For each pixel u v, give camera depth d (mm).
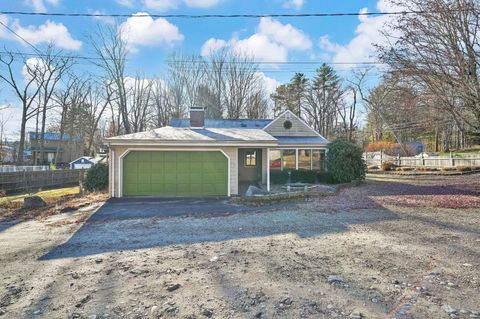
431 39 10086
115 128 34875
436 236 6250
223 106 36844
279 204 10891
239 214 9164
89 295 3699
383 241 5906
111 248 5777
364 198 11727
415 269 4398
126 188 13156
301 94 44625
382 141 41625
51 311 3318
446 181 18047
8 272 4555
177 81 35844
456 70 9961
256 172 18469
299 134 20500
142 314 3219
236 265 4680
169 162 13320
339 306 3311
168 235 6730
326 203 10750
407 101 11211
